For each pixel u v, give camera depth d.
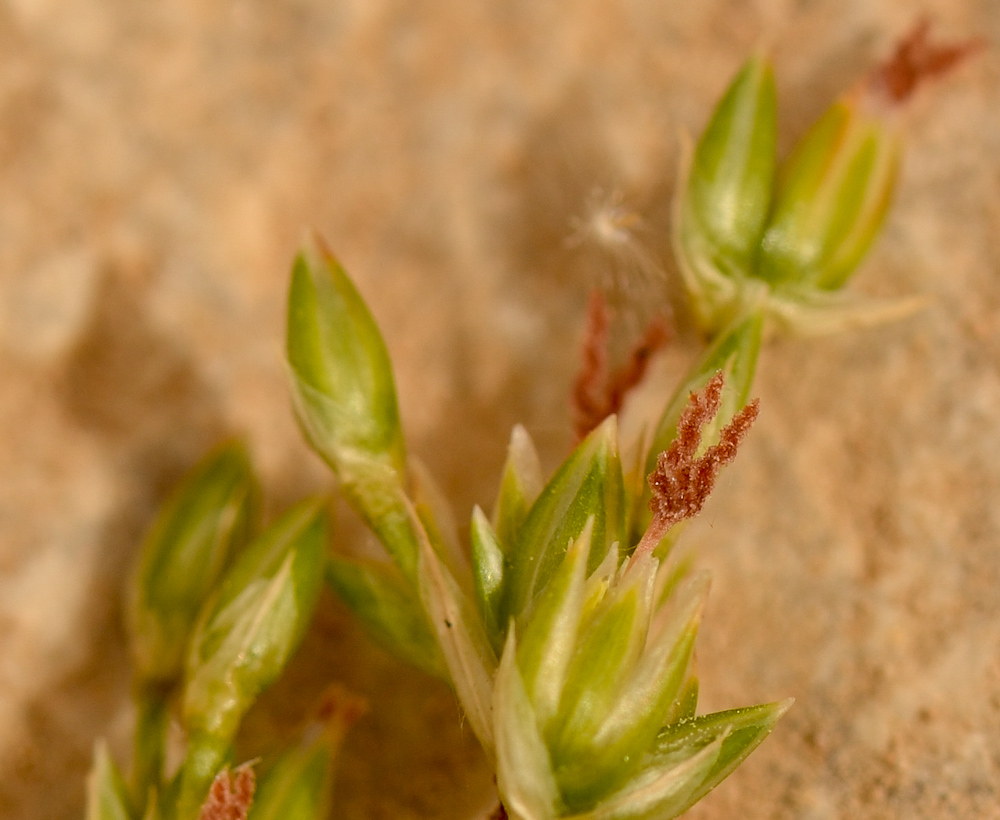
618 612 0.05
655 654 0.05
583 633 0.05
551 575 0.05
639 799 0.05
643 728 0.05
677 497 0.05
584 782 0.05
